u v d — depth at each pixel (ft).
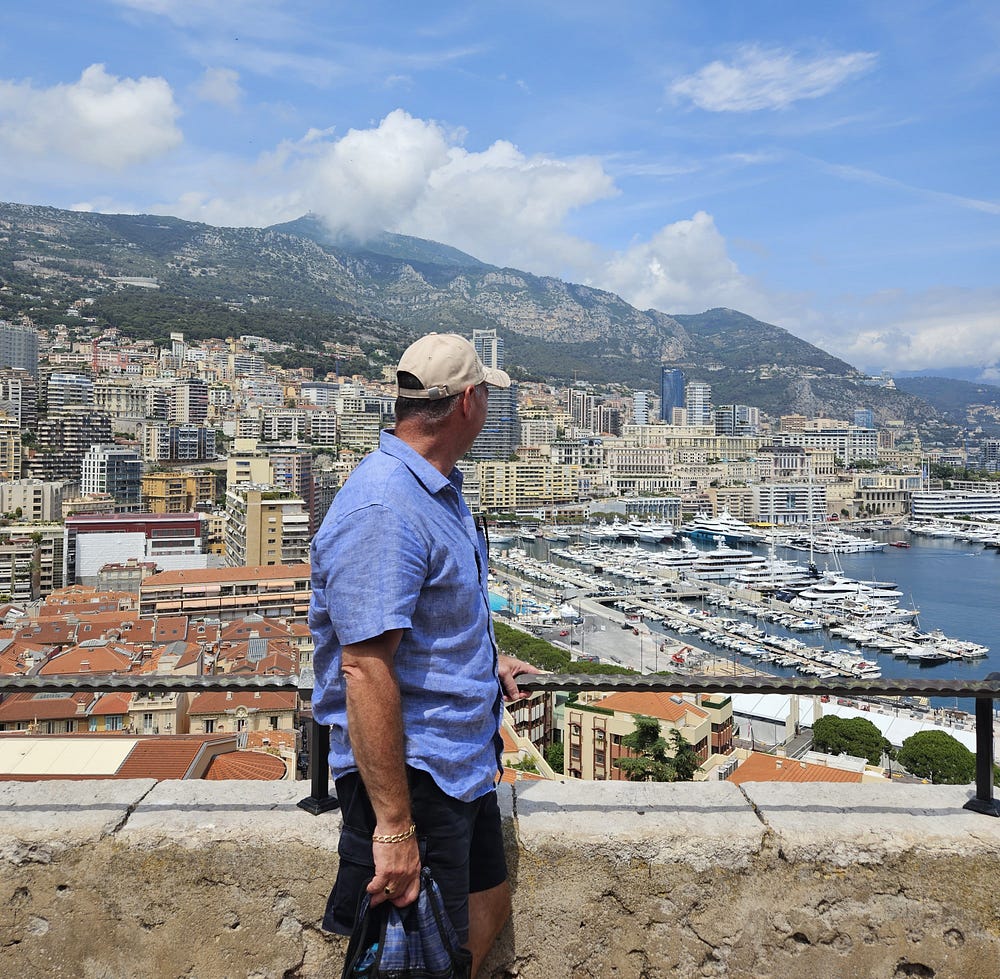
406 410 10.41
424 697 9.54
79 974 11.68
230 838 11.55
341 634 9.09
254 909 11.52
